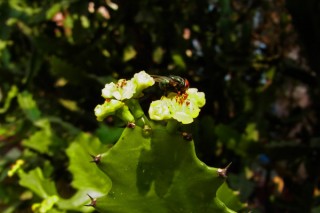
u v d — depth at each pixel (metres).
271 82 0.29
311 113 0.35
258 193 0.31
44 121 0.26
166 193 0.11
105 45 0.29
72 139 0.25
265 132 0.27
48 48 0.28
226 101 0.30
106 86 0.11
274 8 0.36
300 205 0.25
